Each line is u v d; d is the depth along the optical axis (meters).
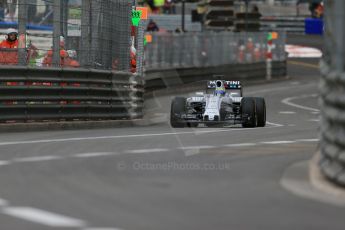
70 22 72.38
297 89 146.25
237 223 27.11
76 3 77.56
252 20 182.62
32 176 37.78
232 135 59.12
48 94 67.06
